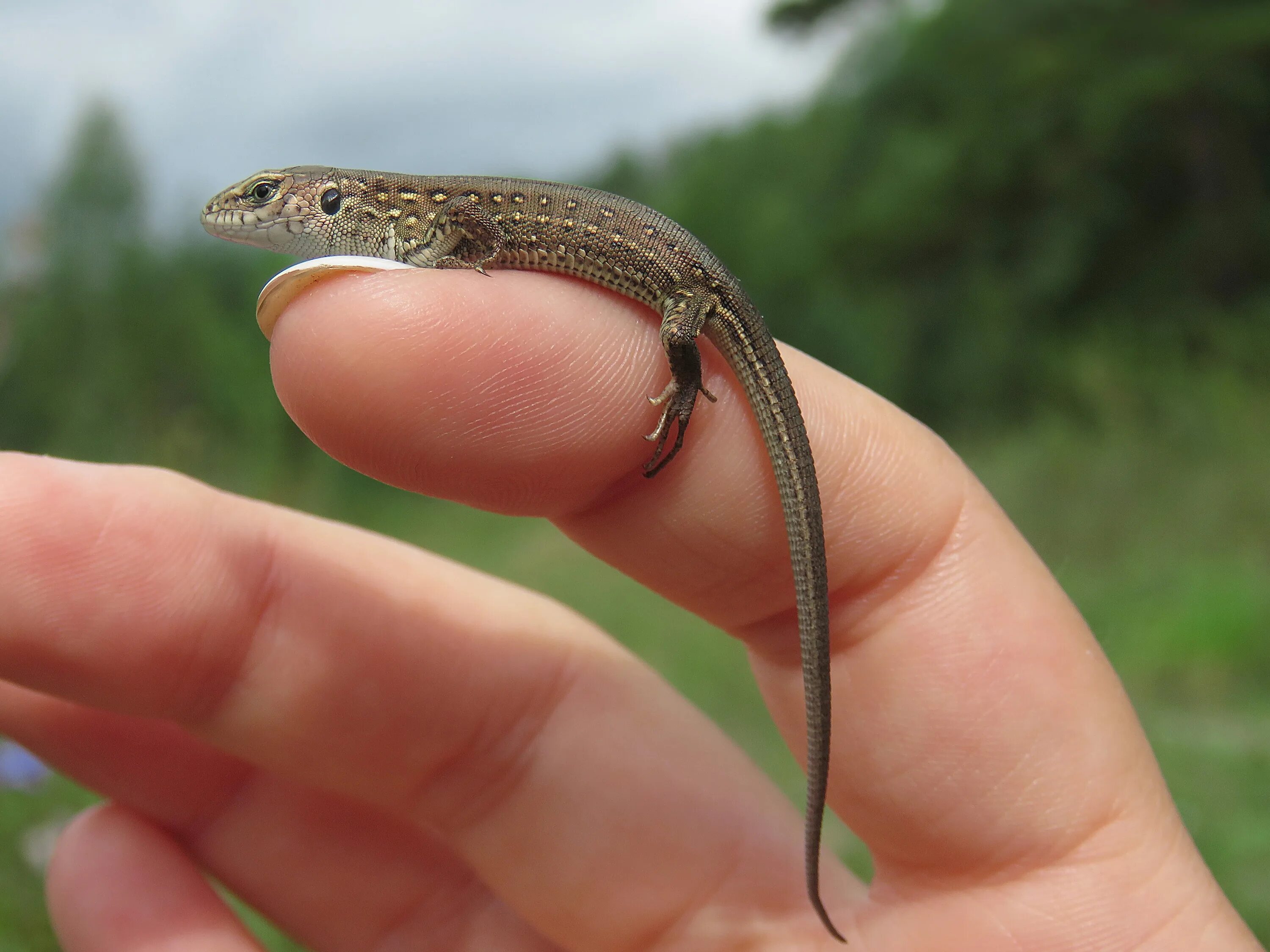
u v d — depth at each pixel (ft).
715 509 0.27
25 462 0.25
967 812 0.26
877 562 0.27
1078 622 0.27
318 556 0.27
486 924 0.29
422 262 0.29
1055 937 0.25
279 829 0.28
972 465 1.39
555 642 0.29
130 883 0.26
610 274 0.27
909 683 0.26
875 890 0.27
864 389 0.28
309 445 1.42
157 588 0.25
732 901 0.27
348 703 0.27
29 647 0.24
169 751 0.27
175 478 0.26
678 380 0.26
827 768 0.25
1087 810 0.25
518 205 0.28
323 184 0.30
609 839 0.28
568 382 0.25
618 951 0.28
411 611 0.28
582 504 0.27
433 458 0.25
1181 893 0.25
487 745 0.28
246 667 0.26
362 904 0.29
